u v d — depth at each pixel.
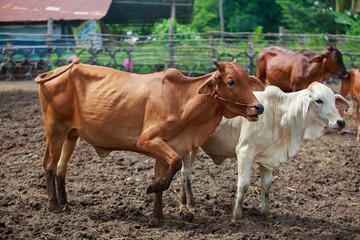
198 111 4.91
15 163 7.65
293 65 10.22
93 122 5.07
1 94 14.12
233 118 5.25
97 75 5.16
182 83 4.97
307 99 4.98
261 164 5.28
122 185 6.65
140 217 5.42
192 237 4.84
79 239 4.71
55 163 5.43
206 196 6.14
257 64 11.54
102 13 22.30
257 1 35.38
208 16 35.06
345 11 21.05
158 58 17.17
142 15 32.66
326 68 9.75
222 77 4.68
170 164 4.71
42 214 5.40
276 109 5.18
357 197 6.34
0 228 4.89
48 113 5.29
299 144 5.23
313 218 5.52
